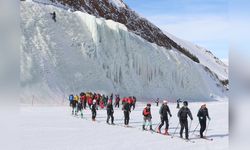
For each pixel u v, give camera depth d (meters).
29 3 59.31
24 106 41.22
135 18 117.69
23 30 54.38
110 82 61.34
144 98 66.75
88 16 65.00
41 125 20.69
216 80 109.25
